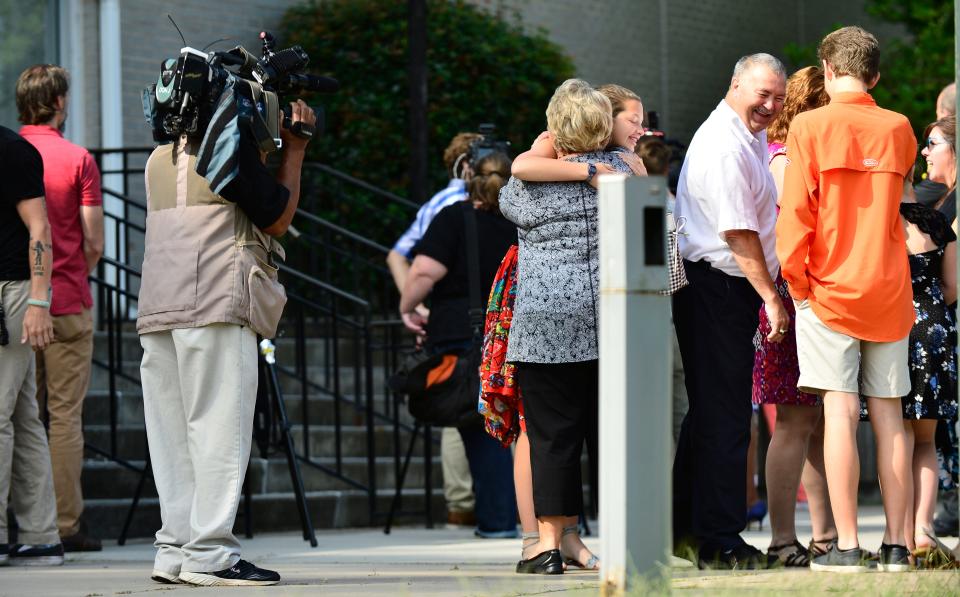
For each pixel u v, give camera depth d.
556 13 28.09
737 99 10.18
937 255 10.57
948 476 12.52
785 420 10.55
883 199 9.54
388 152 21.94
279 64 9.38
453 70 22.34
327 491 16.45
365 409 17.86
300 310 17.00
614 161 9.98
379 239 21.75
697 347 10.20
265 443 13.67
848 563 9.54
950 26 27.25
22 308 11.26
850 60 9.77
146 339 9.41
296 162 9.48
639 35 30.06
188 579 9.14
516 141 22.81
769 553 10.68
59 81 13.26
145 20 21.22
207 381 9.12
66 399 13.03
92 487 14.78
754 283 9.92
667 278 6.51
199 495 9.12
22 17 20.30
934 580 8.15
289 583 9.42
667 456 6.48
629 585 6.38
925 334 10.44
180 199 9.25
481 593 8.39
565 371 9.85
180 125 9.12
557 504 9.94
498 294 10.52
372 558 12.26
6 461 11.20
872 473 19.98
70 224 13.00
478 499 14.65
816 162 9.58
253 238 9.26
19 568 11.14
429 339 13.85
